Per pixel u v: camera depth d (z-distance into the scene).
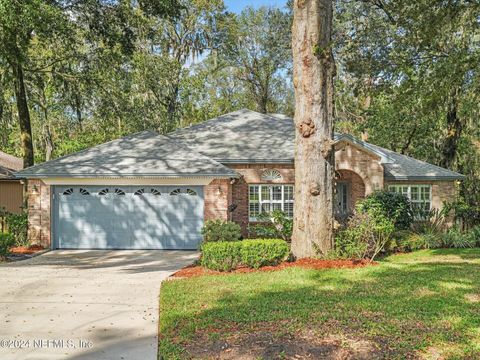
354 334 6.68
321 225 13.46
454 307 8.20
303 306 8.34
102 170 16.88
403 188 22.02
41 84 22.00
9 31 15.94
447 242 17.88
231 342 6.43
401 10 16.98
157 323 7.65
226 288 10.02
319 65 13.30
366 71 19.05
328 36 13.40
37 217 17.27
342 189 23.11
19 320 7.86
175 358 5.93
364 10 22.53
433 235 17.84
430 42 16.66
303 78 13.42
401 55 18.14
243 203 19.78
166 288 10.12
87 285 10.77
